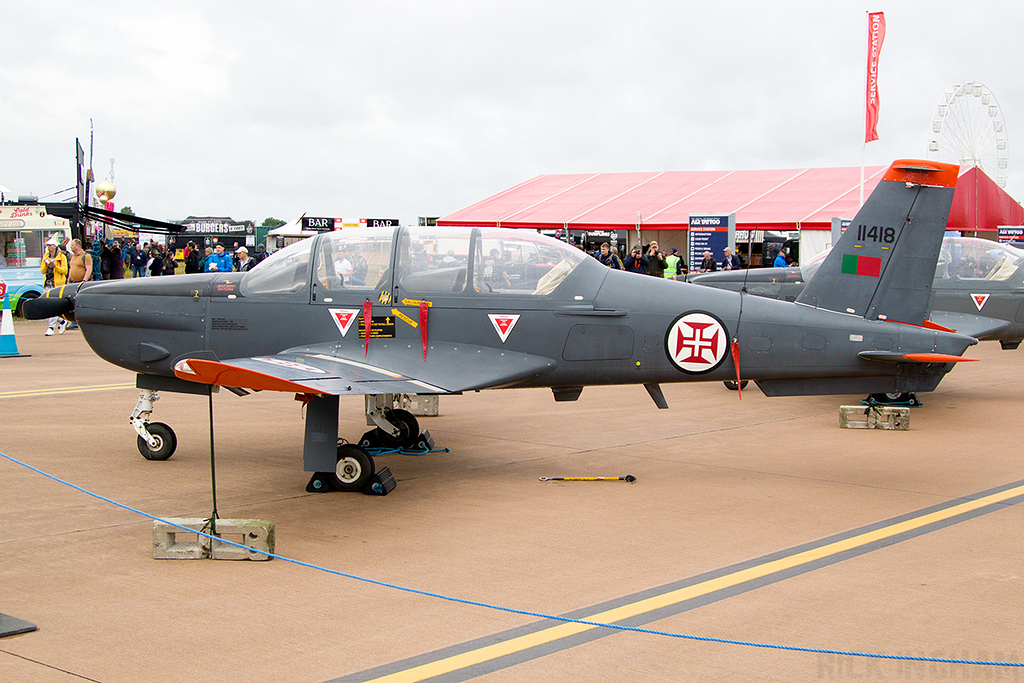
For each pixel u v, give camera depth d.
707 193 36.25
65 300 8.29
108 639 4.16
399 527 6.10
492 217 36.75
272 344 7.81
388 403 8.64
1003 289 12.30
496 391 12.76
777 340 7.51
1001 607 4.58
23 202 28.06
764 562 5.33
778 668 3.86
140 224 26.91
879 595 4.76
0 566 5.23
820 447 8.94
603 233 35.47
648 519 6.29
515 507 6.62
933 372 7.59
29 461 8.05
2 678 3.72
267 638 4.18
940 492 7.09
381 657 3.97
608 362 7.55
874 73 24.62
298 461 8.12
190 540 5.75
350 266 7.73
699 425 10.19
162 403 11.38
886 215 7.55
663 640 4.16
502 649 4.06
